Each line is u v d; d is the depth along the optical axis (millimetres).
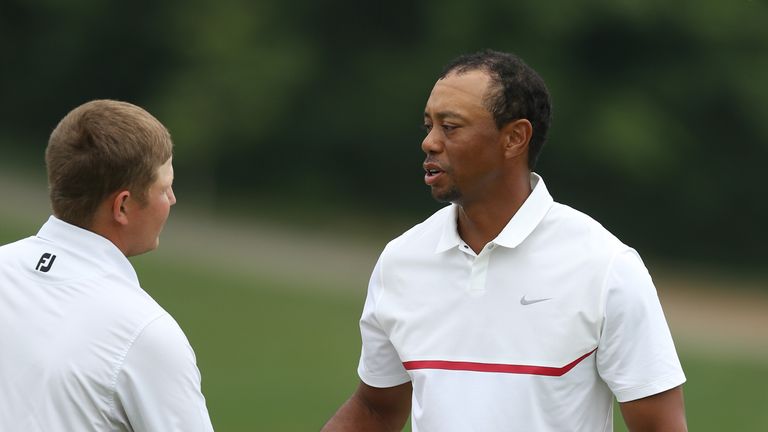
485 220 12086
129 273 11008
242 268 73688
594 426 11844
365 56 107062
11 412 10523
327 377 47875
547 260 11805
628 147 101375
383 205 106938
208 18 106562
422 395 12055
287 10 106812
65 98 111938
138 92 111688
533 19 103062
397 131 106812
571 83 103125
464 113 11734
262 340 54562
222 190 105625
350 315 62000
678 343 64125
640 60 103938
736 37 103250
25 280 10844
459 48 104875
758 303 82750
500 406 11648
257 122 105125
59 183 10812
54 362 10508
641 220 104312
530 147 12023
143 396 10547
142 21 109500
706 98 103438
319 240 90750
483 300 11891
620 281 11555
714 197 103500
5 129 110750
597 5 101875
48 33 111312
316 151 107625
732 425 43531
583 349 11609
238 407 41969
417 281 12266
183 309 60031
